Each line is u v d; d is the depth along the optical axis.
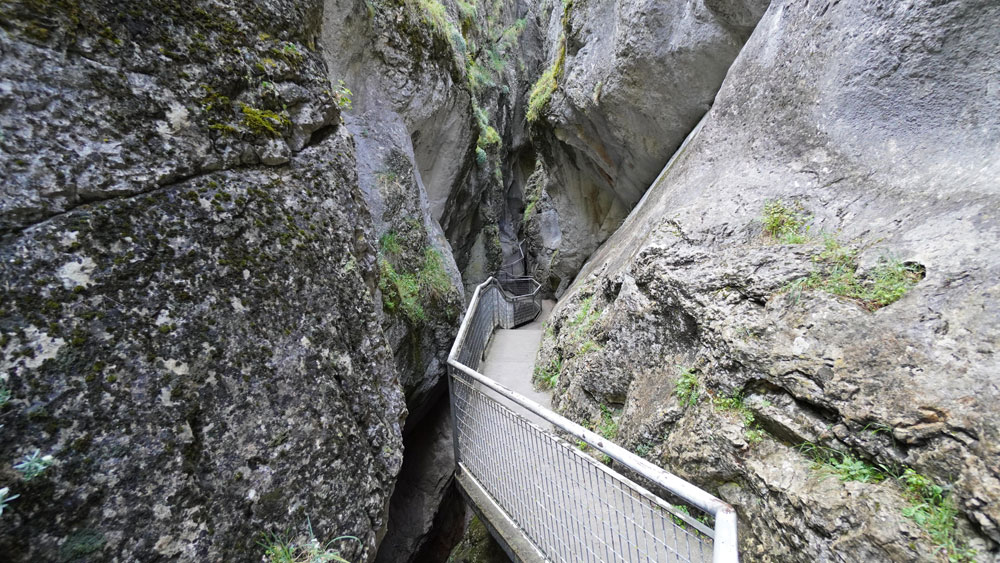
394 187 5.92
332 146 2.18
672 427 2.78
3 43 1.06
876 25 2.73
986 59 2.21
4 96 1.05
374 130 5.89
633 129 7.00
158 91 1.37
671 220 3.58
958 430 1.55
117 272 1.19
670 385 2.94
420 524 6.30
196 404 1.30
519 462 2.90
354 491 1.74
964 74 2.29
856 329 2.02
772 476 2.06
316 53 2.18
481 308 6.56
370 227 2.51
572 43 7.89
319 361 1.71
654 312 3.28
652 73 5.92
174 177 1.38
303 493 1.53
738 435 2.29
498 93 15.94
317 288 1.79
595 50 7.11
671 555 2.23
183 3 1.50
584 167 9.96
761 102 3.69
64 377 1.05
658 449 2.82
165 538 1.16
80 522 1.02
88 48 1.22
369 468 1.86
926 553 1.47
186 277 1.35
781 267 2.52
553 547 2.62
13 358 0.98
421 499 6.54
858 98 2.79
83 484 1.04
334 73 5.32
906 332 1.86
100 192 1.20
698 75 5.62
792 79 3.37
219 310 1.41
